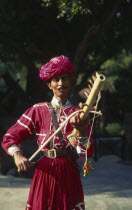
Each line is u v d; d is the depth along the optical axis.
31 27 20.83
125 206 12.33
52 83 6.28
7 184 15.40
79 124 5.82
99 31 19.27
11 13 20.12
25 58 21.28
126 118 26.61
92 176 18.98
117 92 33.22
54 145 6.16
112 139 27.53
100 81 5.36
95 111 5.70
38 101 21.61
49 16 20.81
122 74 32.75
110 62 31.81
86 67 23.53
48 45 22.08
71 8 17.02
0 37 20.23
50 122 6.23
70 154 6.17
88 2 17.44
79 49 19.41
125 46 22.31
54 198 6.17
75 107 6.34
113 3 19.88
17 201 12.59
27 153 16.91
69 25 21.31
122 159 26.69
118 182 17.25
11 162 18.11
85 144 6.02
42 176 6.20
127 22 21.55
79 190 6.27
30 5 20.27
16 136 6.30
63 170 6.15
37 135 6.36
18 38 20.53
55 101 6.33
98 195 14.04
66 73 6.23
